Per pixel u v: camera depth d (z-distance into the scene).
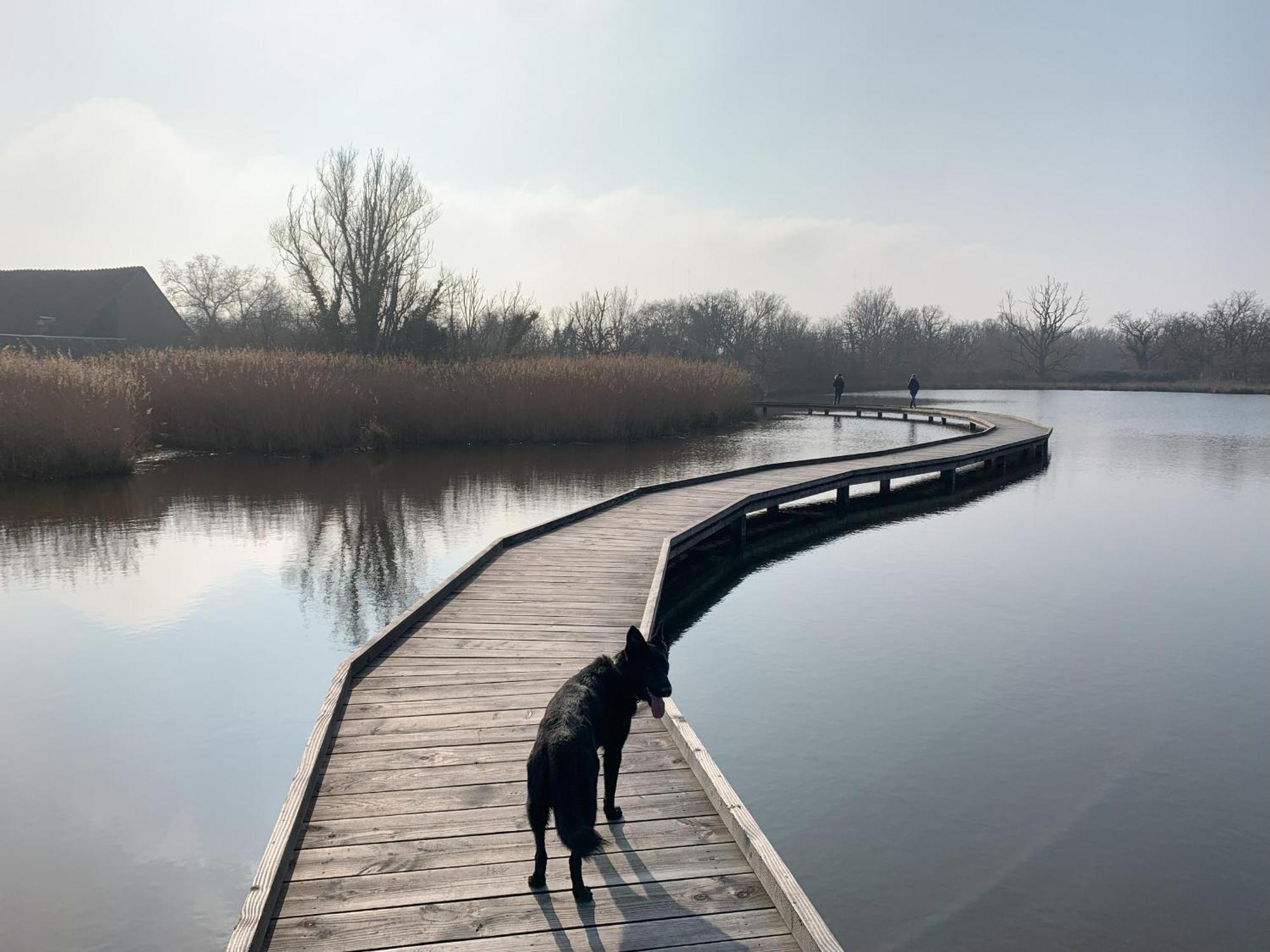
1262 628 10.14
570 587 9.41
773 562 13.80
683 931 3.69
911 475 22.47
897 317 95.81
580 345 46.56
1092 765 6.77
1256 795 6.31
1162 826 5.90
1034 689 8.31
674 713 5.85
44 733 6.97
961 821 5.96
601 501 14.59
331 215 36.50
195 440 22.91
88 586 11.05
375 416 24.84
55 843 5.42
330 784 4.91
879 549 14.68
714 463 23.62
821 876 5.33
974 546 14.81
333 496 17.38
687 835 4.45
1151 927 4.85
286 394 22.81
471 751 5.34
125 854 5.31
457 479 19.77
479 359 33.91
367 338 36.56
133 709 7.42
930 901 5.07
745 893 3.97
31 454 18.19
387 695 6.25
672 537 11.63
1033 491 20.97
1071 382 82.75
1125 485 21.69
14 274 53.91
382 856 4.20
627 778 5.10
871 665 8.95
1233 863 5.47
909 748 7.05
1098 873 5.36
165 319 56.53
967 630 10.11
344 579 11.31
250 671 8.28
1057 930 4.82
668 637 9.85
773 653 9.32
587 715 3.98
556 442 27.00
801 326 90.38
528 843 4.35
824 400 61.03
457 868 4.11
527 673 6.73
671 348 73.00
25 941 4.51
